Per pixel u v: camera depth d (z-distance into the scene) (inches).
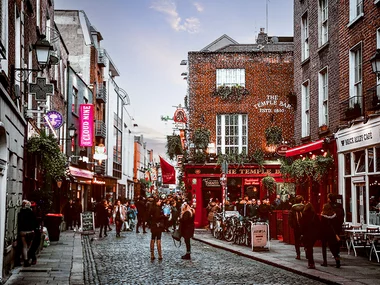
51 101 1061.1
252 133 1240.8
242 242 759.7
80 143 1457.9
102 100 1807.3
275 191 1210.0
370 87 652.7
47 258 587.5
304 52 940.6
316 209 866.8
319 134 837.8
